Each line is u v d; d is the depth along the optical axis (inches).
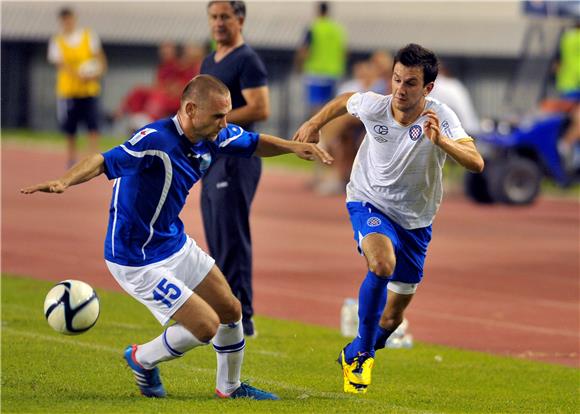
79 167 922.1
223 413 965.8
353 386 1092.5
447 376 1237.7
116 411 963.3
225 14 1365.7
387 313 1174.3
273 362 1264.8
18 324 1437.0
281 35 4968.0
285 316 1625.2
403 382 1193.4
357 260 2161.7
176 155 974.4
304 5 5039.4
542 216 2979.8
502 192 3157.0
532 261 2220.7
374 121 1099.3
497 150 3166.8
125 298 1683.1
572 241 2532.0
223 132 1031.6
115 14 5275.6
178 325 994.7
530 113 3280.0
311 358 1299.2
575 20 3811.5
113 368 1183.6
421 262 1143.0
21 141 4766.2
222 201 1359.5
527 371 1286.9
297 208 2994.6
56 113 5359.3
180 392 1079.6
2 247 2193.7
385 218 1117.1
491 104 4798.2
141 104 4045.3
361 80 3169.3
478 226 2748.5
